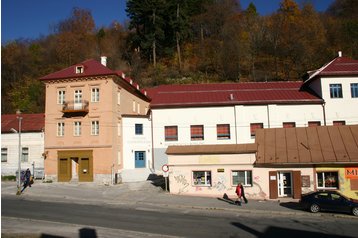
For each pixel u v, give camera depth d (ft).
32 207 75.15
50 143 124.47
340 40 230.48
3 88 223.92
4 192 98.22
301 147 94.32
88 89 124.26
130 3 230.27
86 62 132.16
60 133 125.29
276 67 229.04
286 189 91.91
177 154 97.86
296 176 89.30
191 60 244.01
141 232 51.85
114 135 123.24
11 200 85.87
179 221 61.46
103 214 67.51
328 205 72.08
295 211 74.13
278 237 50.03
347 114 131.13
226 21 263.70
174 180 97.55
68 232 51.11
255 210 75.46
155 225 57.36
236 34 250.37
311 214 71.41
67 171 122.21
